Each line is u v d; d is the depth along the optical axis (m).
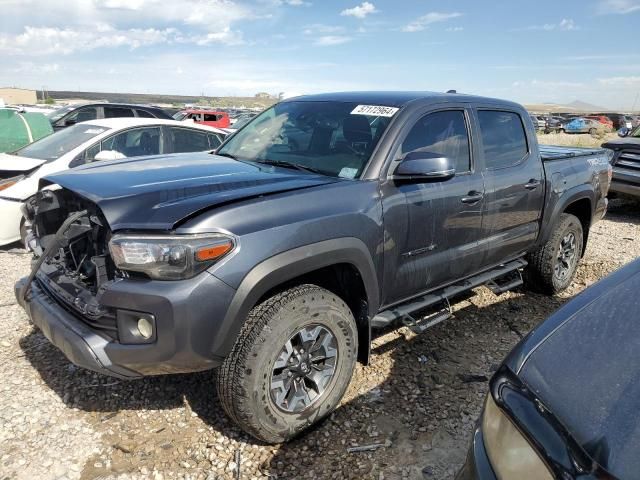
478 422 1.68
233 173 3.09
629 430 1.28
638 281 1.83
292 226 2.62
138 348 2.39
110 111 11.93
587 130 40.84
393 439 2.88
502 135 4.20
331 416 3.06
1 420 2.90
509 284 4.46
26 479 2.49
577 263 5.29
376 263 3.07
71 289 2.77
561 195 4.71
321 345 2.85
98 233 2.68
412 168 3.09
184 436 2.85
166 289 2.34
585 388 1.43
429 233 3.41
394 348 3.89
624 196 9.02
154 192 2.63
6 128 8.78
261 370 2.57
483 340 4.12
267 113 4.25
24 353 3.64
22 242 6.01
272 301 2.65
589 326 1.67
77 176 2.97
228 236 2.43
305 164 3.39
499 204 3.99
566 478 1.23
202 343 2.41
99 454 2.69
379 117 3.44
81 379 3.34
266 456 2.72
